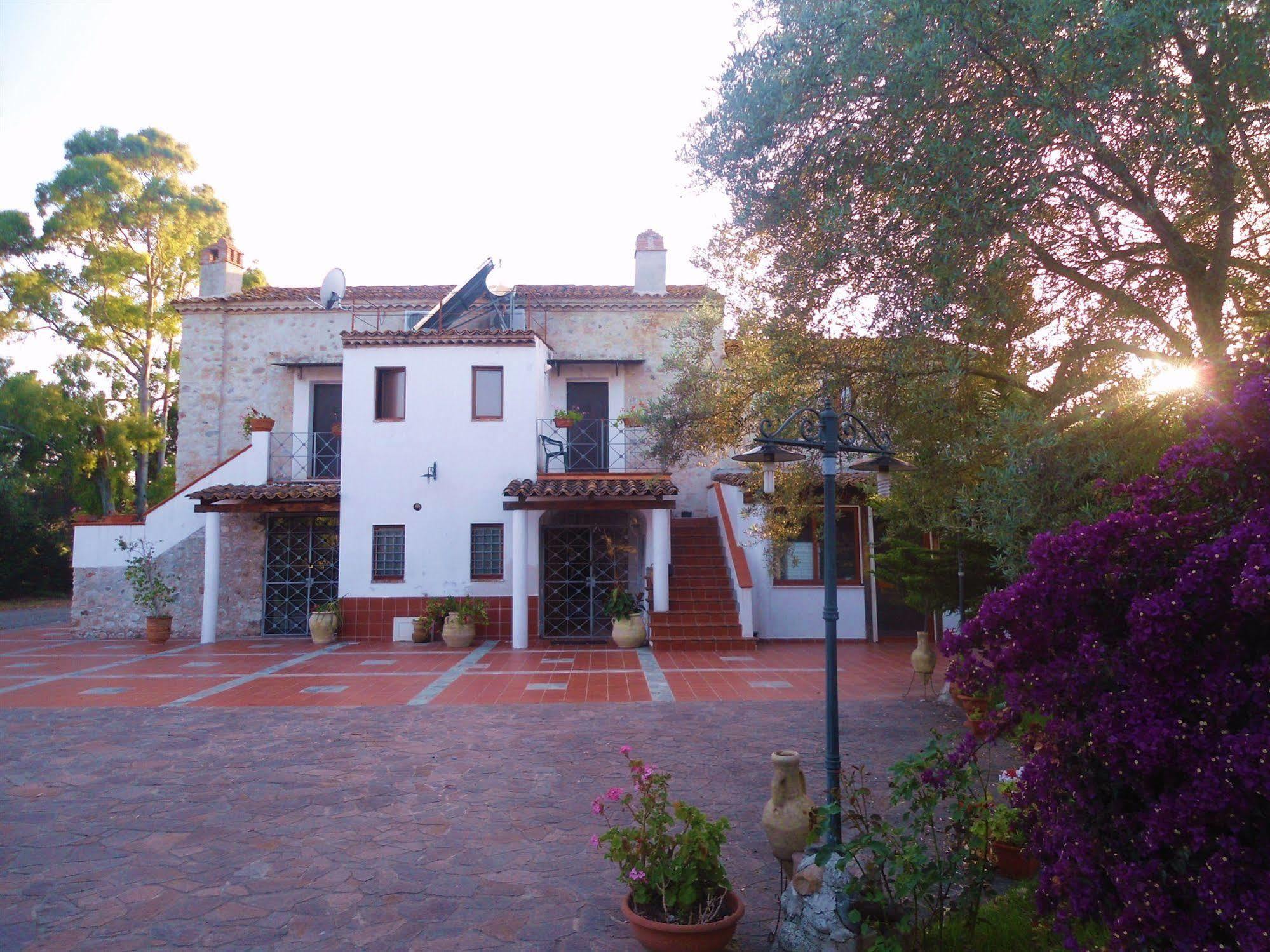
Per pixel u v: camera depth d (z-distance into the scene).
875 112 6.23
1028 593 3.11
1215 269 5.52
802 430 5.20
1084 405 5.73
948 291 5.71
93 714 9.84
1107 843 2.95
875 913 3.84
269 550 17.80
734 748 8.18
